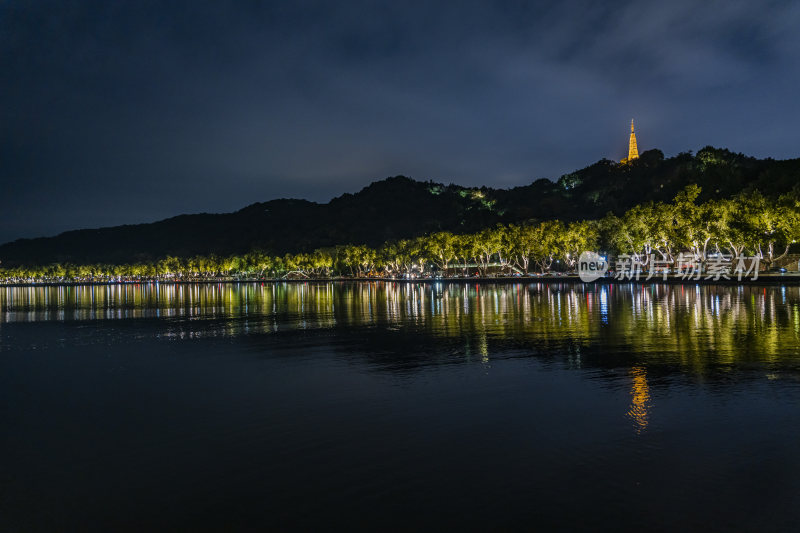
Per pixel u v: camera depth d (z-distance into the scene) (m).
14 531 9.30
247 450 12.92
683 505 9.56
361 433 13.95
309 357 26.17
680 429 13.42
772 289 67.69
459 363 23.25
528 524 9.05
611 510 9.47
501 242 143.00
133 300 95.75
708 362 21.48
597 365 21.78
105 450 13.23
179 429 14.76
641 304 50.94
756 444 12.28
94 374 23.12
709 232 86.56
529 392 17.66
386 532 8.94
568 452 12.15
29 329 43.88
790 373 19.17
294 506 9.97
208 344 32.12
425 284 138.50
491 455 12.12
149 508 10.07
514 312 47.28
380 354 26.42
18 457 12.84
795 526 8.80
